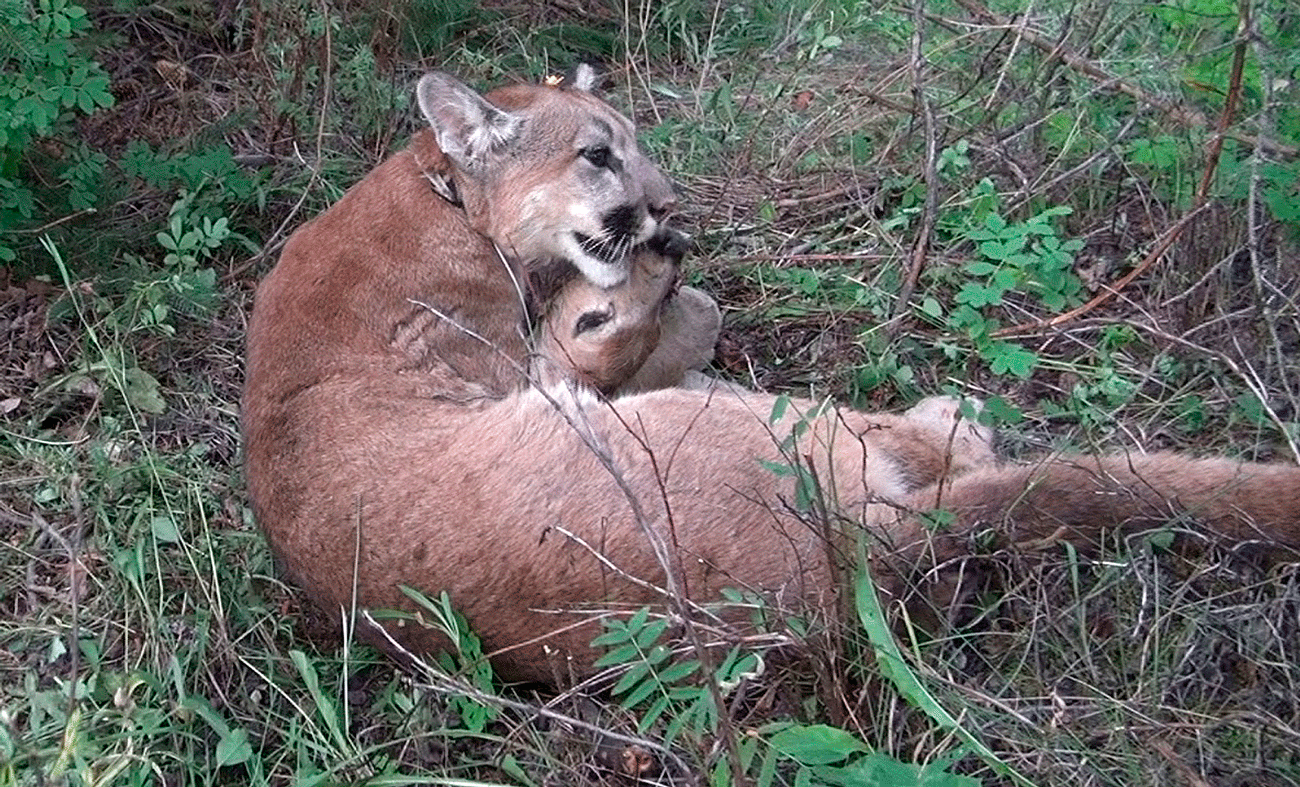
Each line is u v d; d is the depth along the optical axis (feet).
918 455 4.62
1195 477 4.29
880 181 6.10
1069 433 5.03
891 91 6.61
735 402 4.52
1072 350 5.34
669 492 4.22
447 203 4.99
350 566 4.36
